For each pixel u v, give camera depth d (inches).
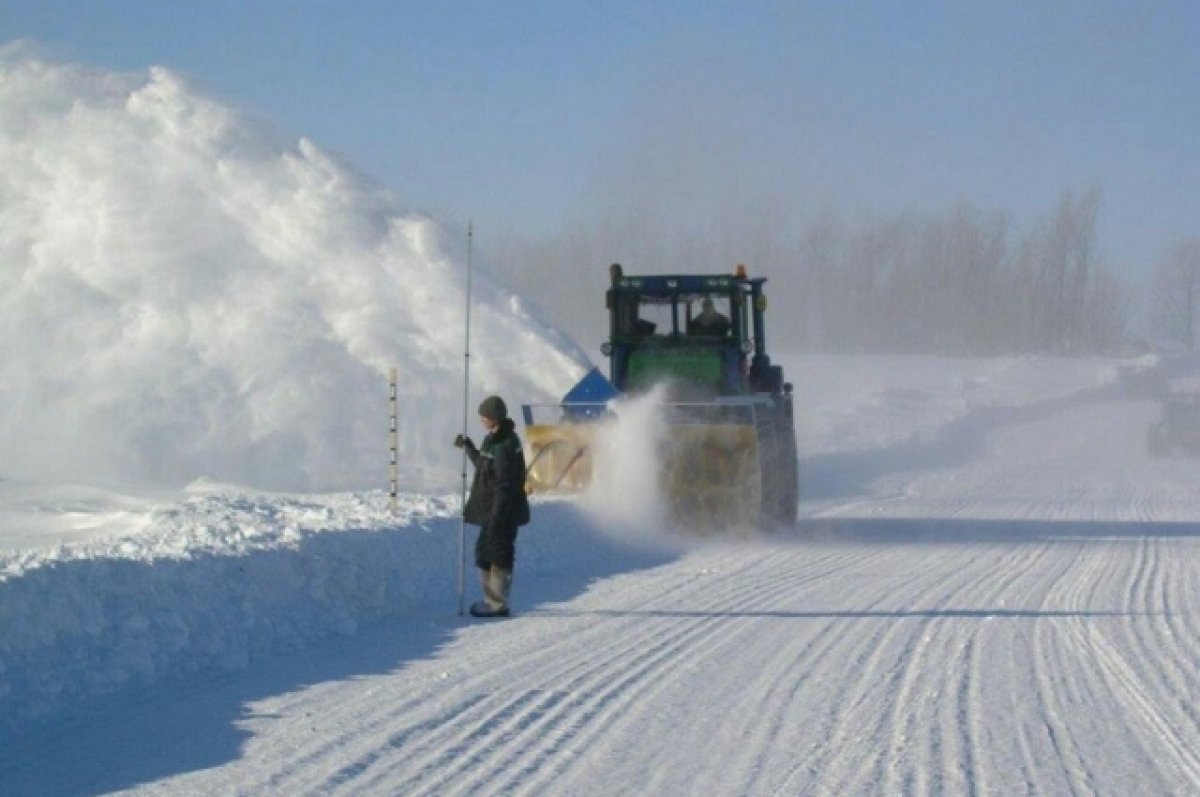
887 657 403.2
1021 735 314.5
